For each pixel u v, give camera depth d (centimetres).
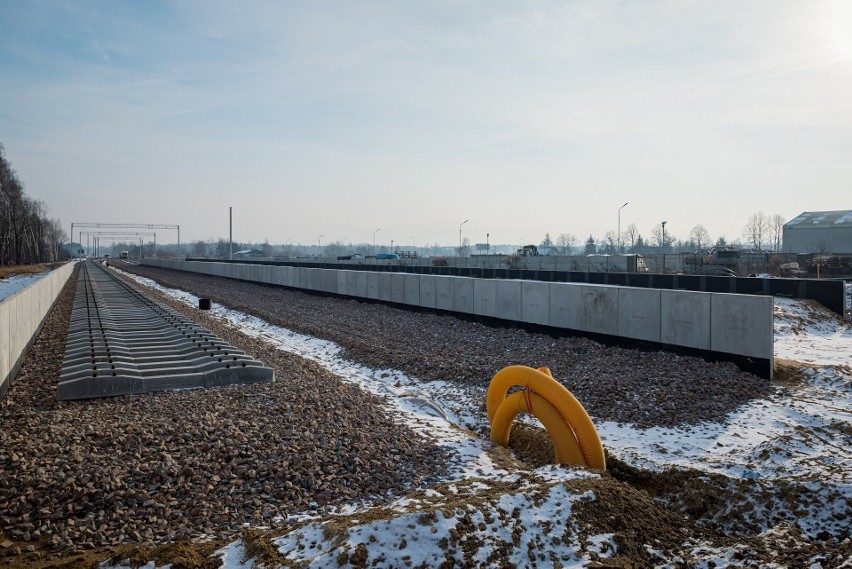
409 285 2577
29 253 10400
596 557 548
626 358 1480
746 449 895
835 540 601
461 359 1523
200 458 748
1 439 808
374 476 750
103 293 3909
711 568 553
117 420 916
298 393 1110
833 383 1247
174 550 543
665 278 2912
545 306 1862
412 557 513
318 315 2617
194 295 4209
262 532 592
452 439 921
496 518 566
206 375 1199
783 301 2372
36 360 1567
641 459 850
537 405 829
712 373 1294
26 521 611
